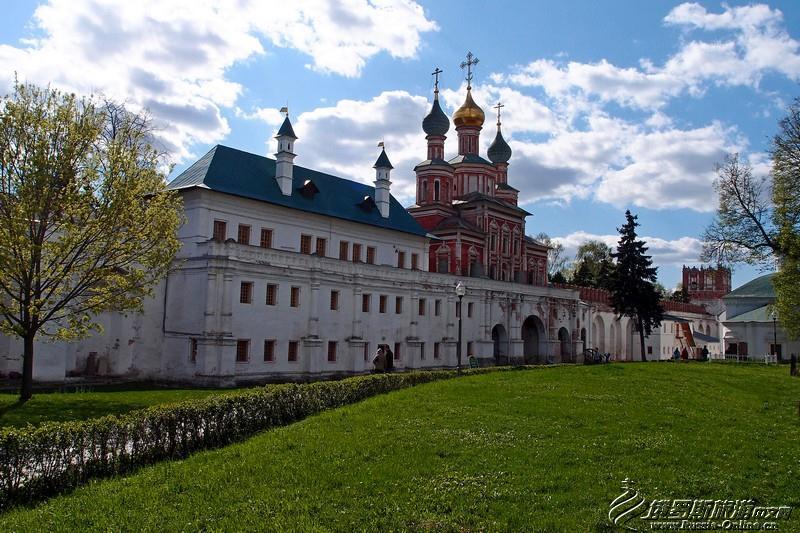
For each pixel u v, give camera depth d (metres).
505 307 70.19
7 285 28.30
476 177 83.50
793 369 46.69
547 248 91.38
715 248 45.22
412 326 57.41
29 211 26.86
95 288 30.20
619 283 78.25
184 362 42.19
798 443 18.56
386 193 61.66
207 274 41.41
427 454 15.85
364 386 26.86
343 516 11.77
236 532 10.98
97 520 11.51
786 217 40.25
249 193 47.59
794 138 40.22
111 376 43.06
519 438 17.75
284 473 14.18
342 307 50.50
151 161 31.70
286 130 51.50
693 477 14.40
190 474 14.17
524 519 11.69
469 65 87.31
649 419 21.31
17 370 36.59
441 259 74.50
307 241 52.59
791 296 43.50
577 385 30.81
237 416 18.62
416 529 11.22
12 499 12.57
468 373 37.12
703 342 109.44
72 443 13.77
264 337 44.31
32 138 27.36
